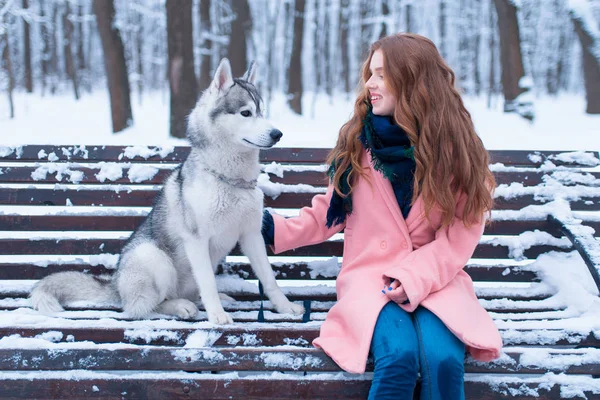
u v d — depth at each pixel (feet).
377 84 8.05
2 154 10.38
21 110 53.01
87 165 10.44
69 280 9.26
